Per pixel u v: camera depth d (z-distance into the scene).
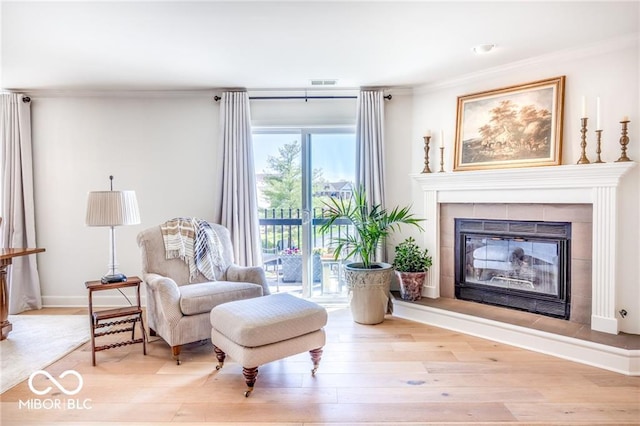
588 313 3.04
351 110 4.20
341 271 4.34
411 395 2.28
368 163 4.03
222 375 2.56
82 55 3.09
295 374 2.57
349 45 2.95
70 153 4.15
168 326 2.73
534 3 2.32
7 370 2.64
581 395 2.26
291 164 4.33
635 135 2.84
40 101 4.11
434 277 3.89
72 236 4.18
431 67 3.48
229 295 2.98
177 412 2.12
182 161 4.19
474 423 2.00
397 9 2.38
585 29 2.70
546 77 3.25
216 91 4.14
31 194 4.07
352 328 3.46
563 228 3.16
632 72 2.84
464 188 3.65
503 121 3.47
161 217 4.21
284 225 4.36
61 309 4.09
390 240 4.16
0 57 3.12
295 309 2.49
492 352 2.89
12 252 3.10
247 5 2.31
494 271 3.67
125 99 4.15
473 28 2.67
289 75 3.67
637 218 2.81
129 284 2.91
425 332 3.34
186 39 2.80
